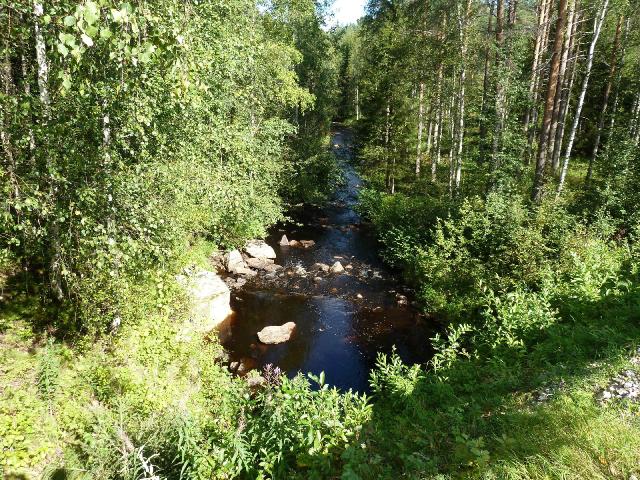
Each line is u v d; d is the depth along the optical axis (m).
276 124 18.58
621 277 9.56
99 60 5.81
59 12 4.15
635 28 21.41
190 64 4.19
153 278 8.09
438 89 23.12
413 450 5.39
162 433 5.50
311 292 15.91
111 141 7.30
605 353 6.51
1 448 5.71
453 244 14.57
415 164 30.25
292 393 6.30
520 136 17.14
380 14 27.02
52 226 6.95
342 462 5.46
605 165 17.95
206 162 10.74
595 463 3.96
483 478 4.14
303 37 28.41
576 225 12.41
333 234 23.34
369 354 11.91
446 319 12.99
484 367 7.96
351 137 44.00
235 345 12.28
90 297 7.69
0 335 7.98
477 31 20.12
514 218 12.93
